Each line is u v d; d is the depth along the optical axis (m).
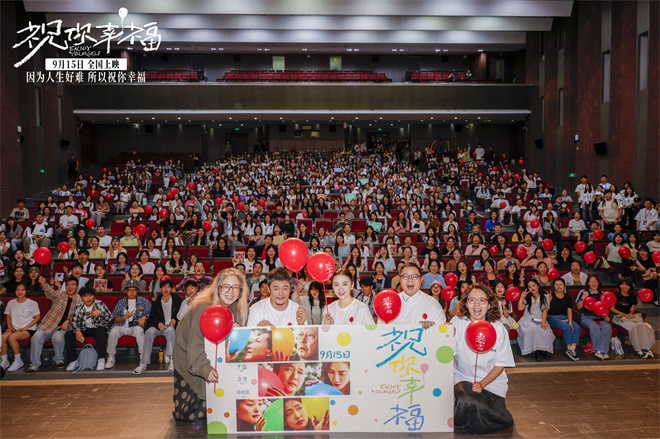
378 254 10.22
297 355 4.35
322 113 25.73
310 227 13.64
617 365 6.89
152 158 28.84
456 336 4.69
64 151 22.98
